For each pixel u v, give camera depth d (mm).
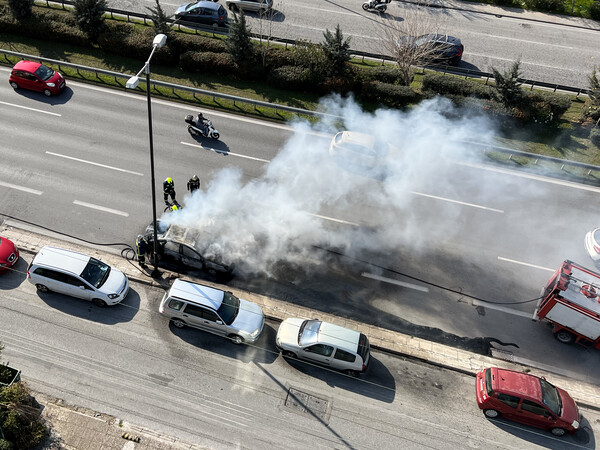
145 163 25188
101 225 21859
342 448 15766
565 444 16484
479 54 35438
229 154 26438
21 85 28578
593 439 16672
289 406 16609
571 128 29938
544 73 34188
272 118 29219
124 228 21891
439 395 17484
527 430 16766
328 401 16875
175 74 31547
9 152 24719
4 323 17734
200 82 31141
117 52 32125
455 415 16969
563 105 29406
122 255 20656
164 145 26453
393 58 32344
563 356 19156
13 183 23172
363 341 17625
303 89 31219
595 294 18375
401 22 38188
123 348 17578
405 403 17125
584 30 39500
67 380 16438
